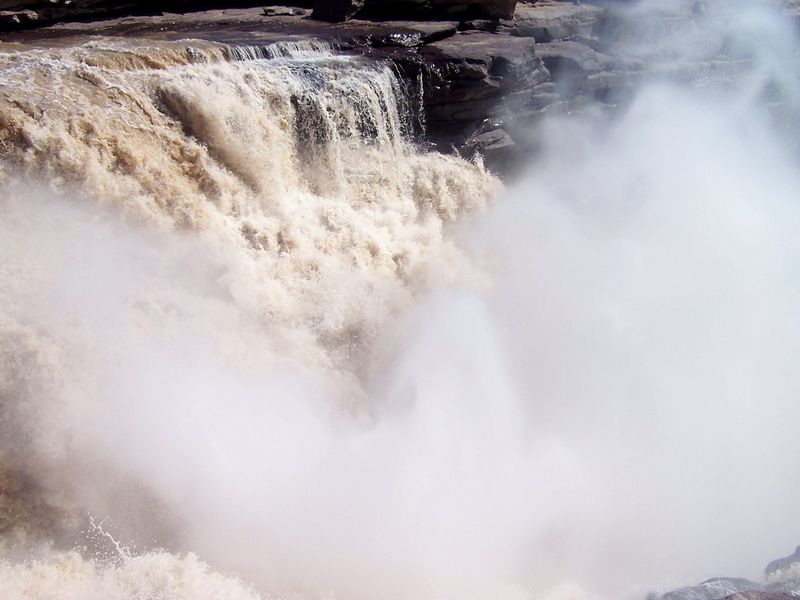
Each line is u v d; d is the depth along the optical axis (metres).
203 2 19.80
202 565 8.43
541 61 17.41
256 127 12.47
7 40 14.80
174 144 11.65
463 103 15.91
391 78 14.76
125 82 11.73
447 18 19.28
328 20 18.70
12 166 10.10
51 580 7.97
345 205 13.35
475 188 15.64
